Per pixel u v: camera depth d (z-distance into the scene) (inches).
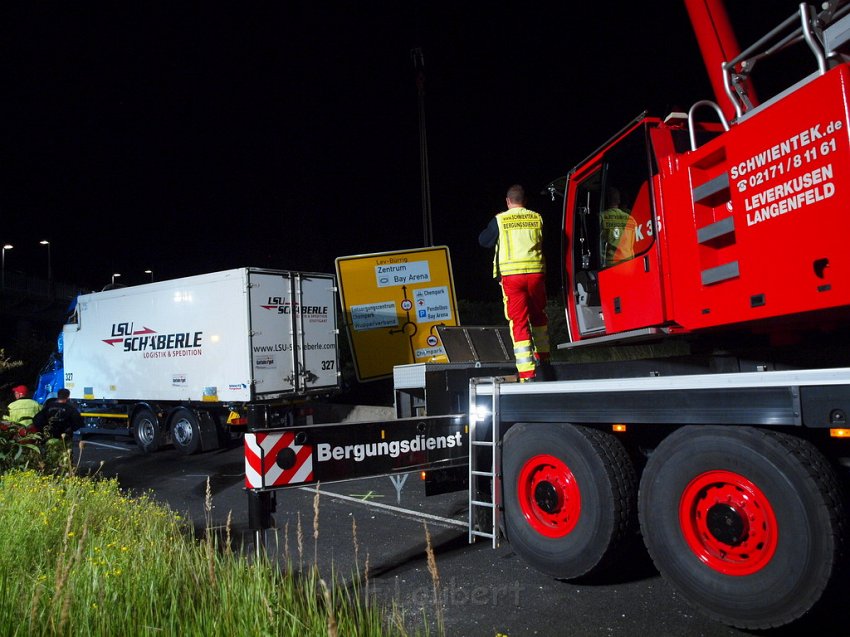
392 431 200.2
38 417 381.4
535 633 151.2
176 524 237.8
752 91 169.3
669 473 156.1
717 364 191.2
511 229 233.6
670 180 175.2
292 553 221.8
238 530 260.4
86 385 569.9
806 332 171.5
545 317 239.6
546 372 230.4
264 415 181.8
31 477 257.6
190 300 482.0
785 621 134.1
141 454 504.7
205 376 471.2
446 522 259.3
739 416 143.3
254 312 454.9
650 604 164.7
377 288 541.0
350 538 241.0
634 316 189.2
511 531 194.5
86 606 131.4
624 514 169.9
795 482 132.0
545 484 184.1
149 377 510.9
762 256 144.6
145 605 137.8
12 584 150.6
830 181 128.1
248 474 179.6
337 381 506.6
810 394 131.4
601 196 206.2
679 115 186.9
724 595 143.9
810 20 136.0
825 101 128.6
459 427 214.5
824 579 128.0
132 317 527.2
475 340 304.3
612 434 178.9
